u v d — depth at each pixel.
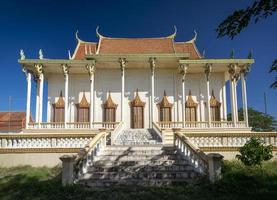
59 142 18.89
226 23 8.12
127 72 35.38
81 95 34.94
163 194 11.23
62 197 11.13
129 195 11.13
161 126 31.64
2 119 46.78
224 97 34.78
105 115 34.50
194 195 11.17
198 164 14.00
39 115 32.09
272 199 10.77
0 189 12.77
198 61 31.69
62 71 34.31
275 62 8.96
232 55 32.03
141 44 38.88
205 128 30.70
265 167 15.69
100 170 14.16
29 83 31.81
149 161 15.12
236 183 12.26
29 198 11.27
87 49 38.59
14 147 18.83
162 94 35.06
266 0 7.45
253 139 16.17
